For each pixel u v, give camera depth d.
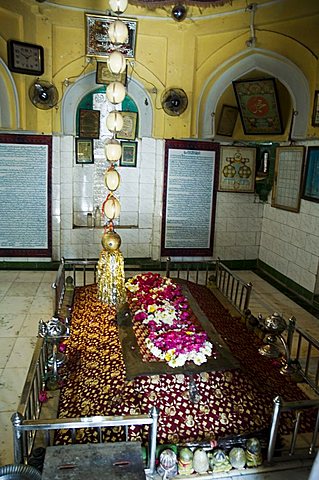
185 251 9.74
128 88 8.52
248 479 3.61
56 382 4.57
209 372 4.36
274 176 9.30
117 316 5.70
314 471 1.68
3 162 8.67
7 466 2.99
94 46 7.93
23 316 6.75
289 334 5.33
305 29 6.90
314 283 7.88
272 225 9.51
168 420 3.96
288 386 4.88
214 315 6.34
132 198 9.60
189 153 9.20
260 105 8.24
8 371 5.14
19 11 7.34
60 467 2.82
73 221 9.45
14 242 9.11
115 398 4.16
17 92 7.85
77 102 8.54
